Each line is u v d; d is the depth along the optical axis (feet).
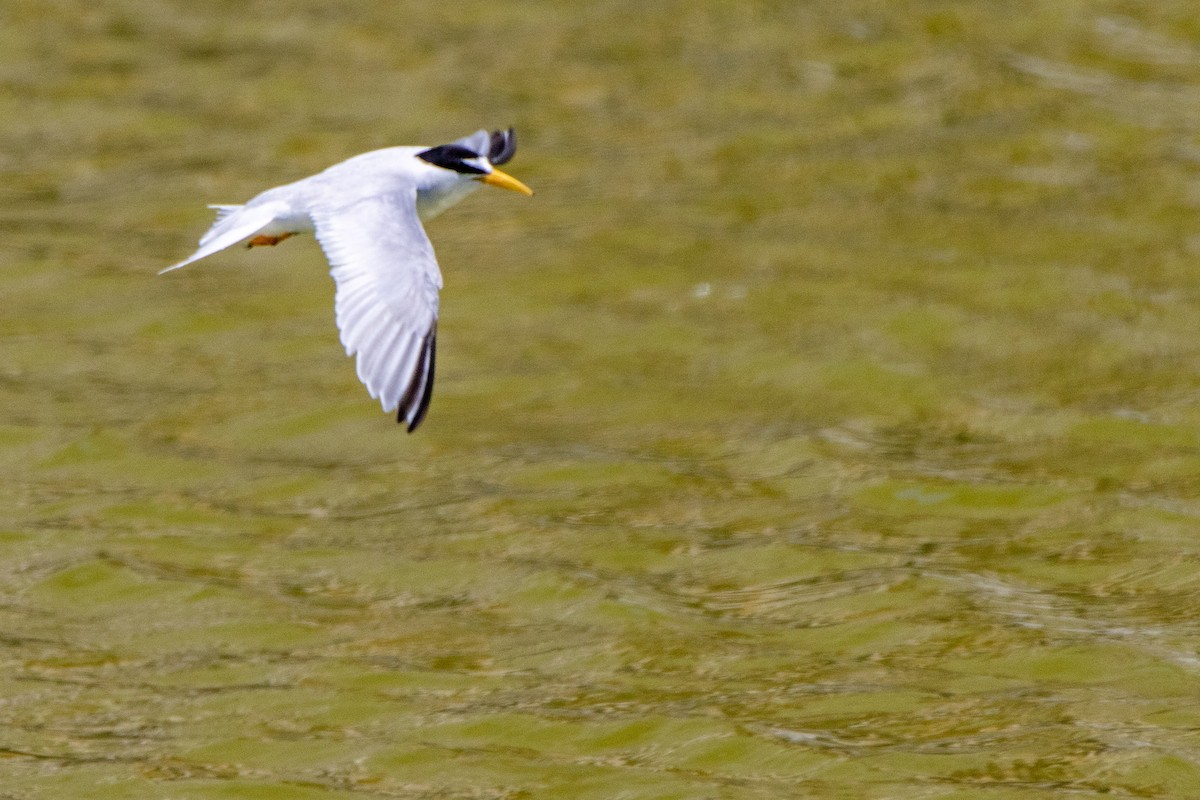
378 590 47.37
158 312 62.59
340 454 54.75
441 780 39.27
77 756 40.09
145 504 51.62
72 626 45.68
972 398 57.62
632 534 49.93
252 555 49.08
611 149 73.67
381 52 80.18
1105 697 41.88
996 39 82.53
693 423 56.24
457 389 58.29
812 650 44.27
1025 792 38.06
